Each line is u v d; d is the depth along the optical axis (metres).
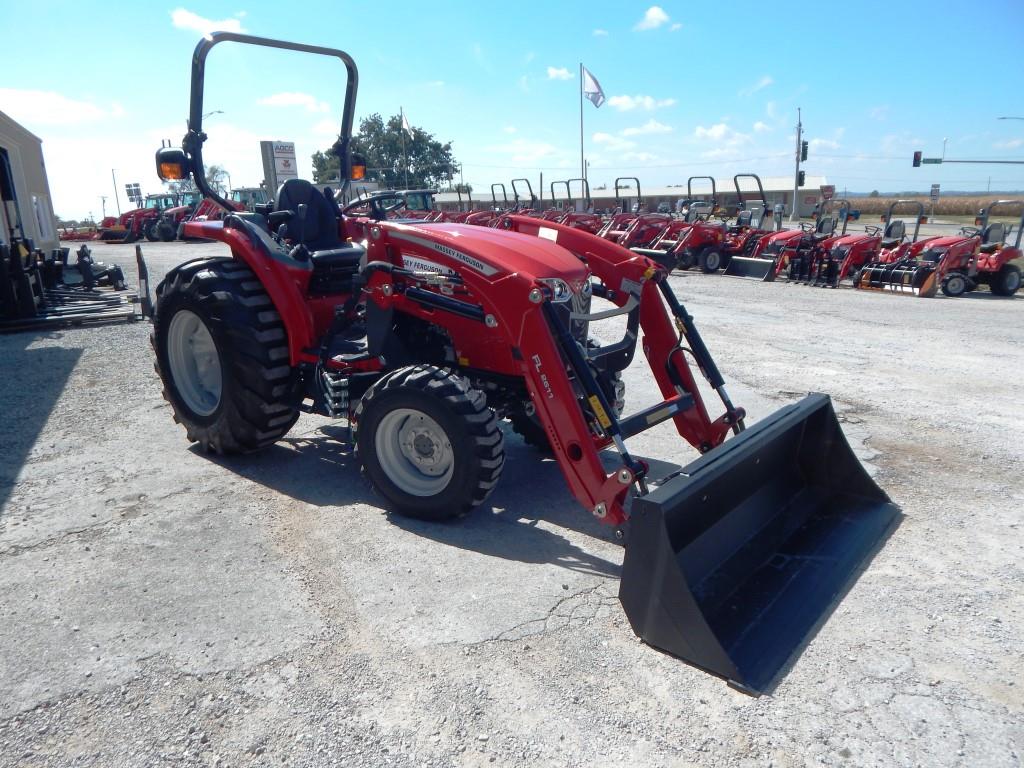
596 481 3.18
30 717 2.34
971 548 3.47
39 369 6.82
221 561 3.32
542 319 3.21
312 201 4.73
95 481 4.23
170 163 4.23
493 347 3.72
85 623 2.84
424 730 2.29
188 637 2.75
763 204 16.78
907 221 41.78
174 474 4.35
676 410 3.64
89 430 5.13
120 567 3.26
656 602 2.64
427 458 3.70
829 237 14.49
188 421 4.66
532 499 4.06
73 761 2.17
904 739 2.26
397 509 3.80
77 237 33.81
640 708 2.39
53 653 2.66
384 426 3.71
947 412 5.60
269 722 2.32
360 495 4.08
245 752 2.20
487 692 2.46
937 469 4.45
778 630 2.76
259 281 4.33
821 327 9.31
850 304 11.48
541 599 3.03
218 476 4.33
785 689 2.49
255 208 5.04
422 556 3.38
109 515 3.79
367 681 2.52
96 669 2.57
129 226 29.52
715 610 2.83
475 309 3.62
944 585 3.14
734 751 2.21
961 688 2.50
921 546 3.48
